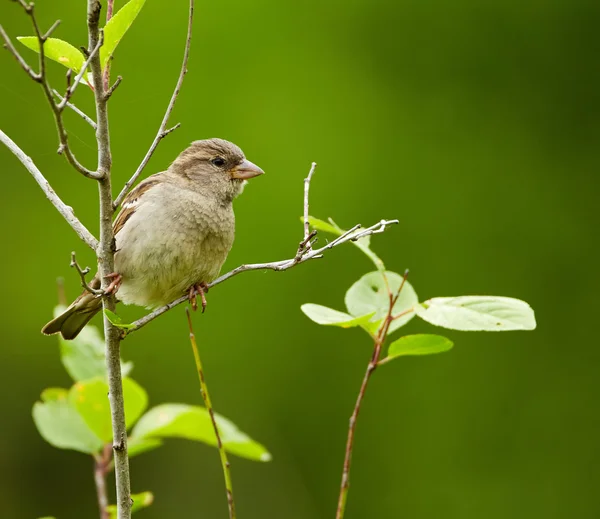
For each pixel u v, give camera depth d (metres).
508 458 13.84
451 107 14.87
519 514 13.60
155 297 7.32
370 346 14.02
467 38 15.09
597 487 13.67
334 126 14.60
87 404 6.55
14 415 13.91
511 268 14.44
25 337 14.09
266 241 14.10
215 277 7.53
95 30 5.04
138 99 14.29
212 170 7.64
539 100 14.99
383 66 14.95
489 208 14.60
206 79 14.46
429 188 14.57
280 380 14.02
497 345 14.17
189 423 6.79
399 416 13.91
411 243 14.45
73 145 14.07
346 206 14.31
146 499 6.66
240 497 13.48
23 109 14.12
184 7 14.67
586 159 14.84
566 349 14.18
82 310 7.24
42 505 13.52
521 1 15.13
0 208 14.16
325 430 13.88
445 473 13.70
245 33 14.78
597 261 14.44
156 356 14.12
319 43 14.91
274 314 14.09
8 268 14.09
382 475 13.73
